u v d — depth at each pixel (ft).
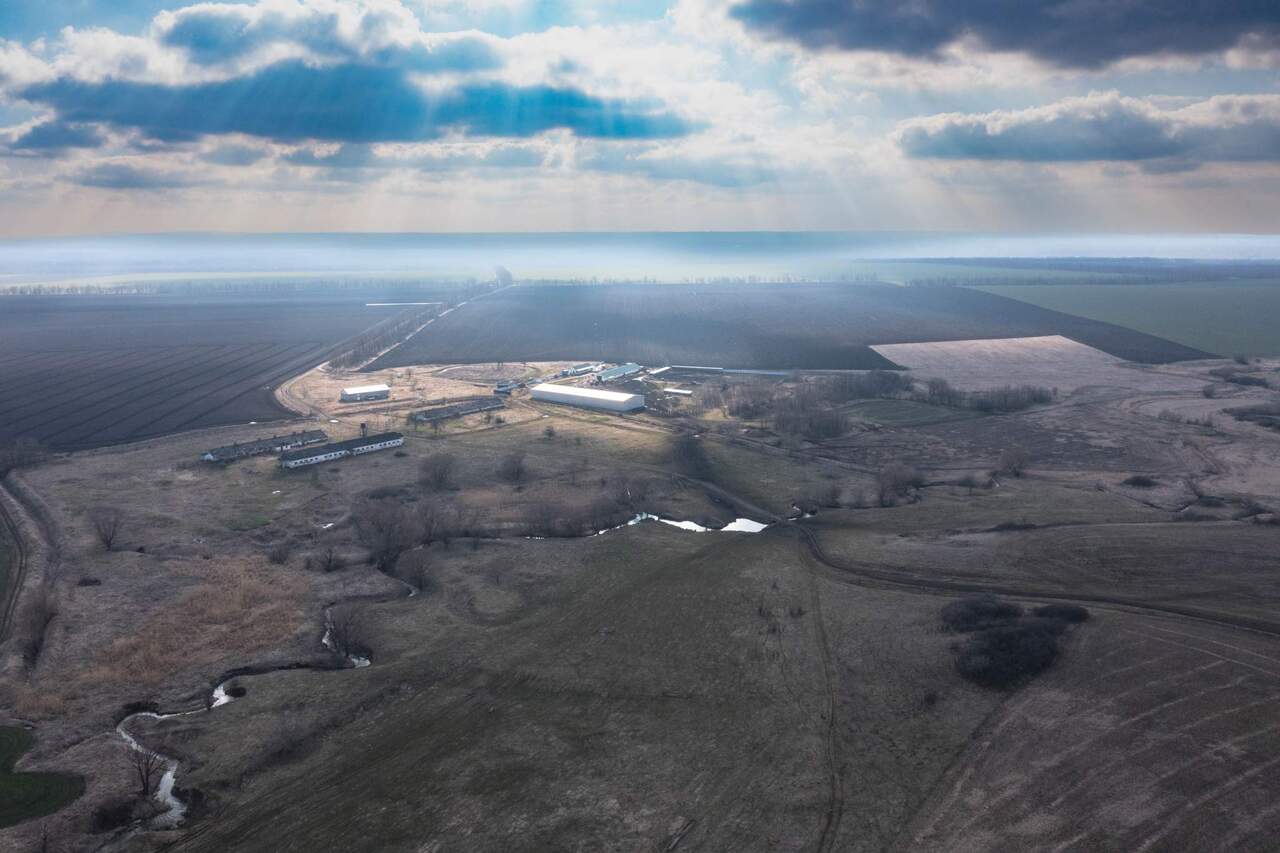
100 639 342.23
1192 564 387.14
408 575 412.57
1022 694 289.33
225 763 266.36
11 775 257.14
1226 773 236.63
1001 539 433.48
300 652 340.59
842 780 253.03
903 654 322.34
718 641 341.00
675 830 233.55
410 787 255.09
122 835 234.58
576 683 313.53
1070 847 216.54
